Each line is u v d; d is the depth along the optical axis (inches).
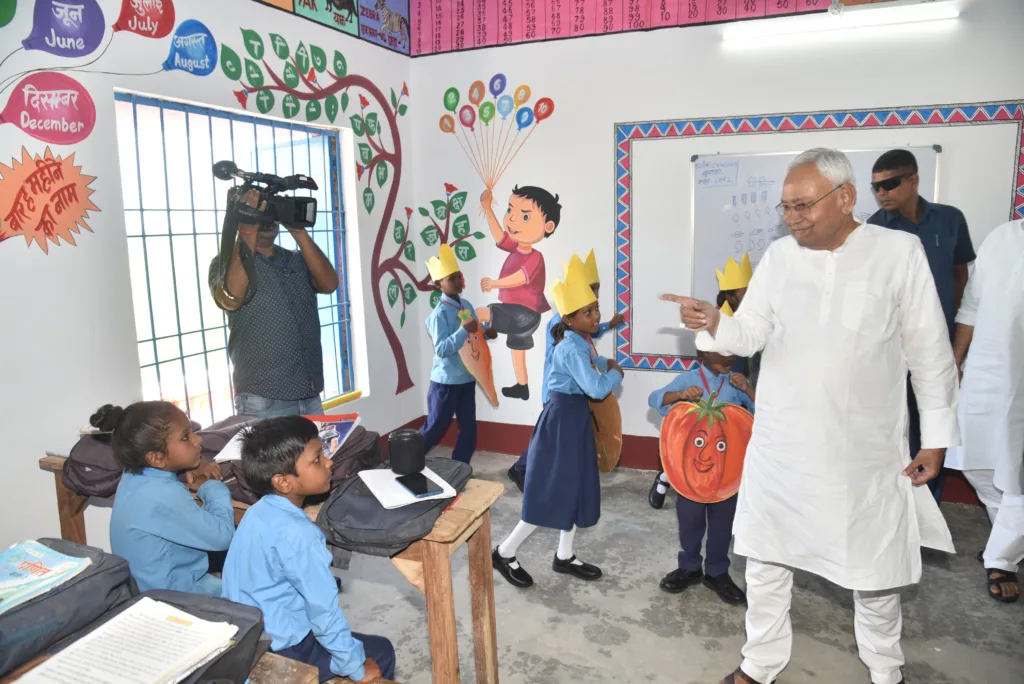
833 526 75.6
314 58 143.7
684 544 113.3
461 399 154.9
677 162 156.3
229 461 82.4
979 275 112.8
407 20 174.9
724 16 147.6
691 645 99.6
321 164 154.6
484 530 80.8
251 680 52.2
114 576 56.6
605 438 122.5
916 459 75.9
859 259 73.7
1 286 89.7
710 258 156.9
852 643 99.6
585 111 162.2
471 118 173.6
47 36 93.0
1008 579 110.6
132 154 111.3
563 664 95.8
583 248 167.6
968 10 131.6
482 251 177.9
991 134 134.2
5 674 48.1
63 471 86.7
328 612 62.9
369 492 71.7
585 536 135.9
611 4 156.4
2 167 89.0
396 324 177.0
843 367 73.6
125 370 106.6
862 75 140.4
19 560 55.9
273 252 105.2
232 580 65.5
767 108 147.8
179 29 112.7
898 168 123.3
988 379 110.6
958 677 91.5
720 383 107.9
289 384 105.3
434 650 71.0
